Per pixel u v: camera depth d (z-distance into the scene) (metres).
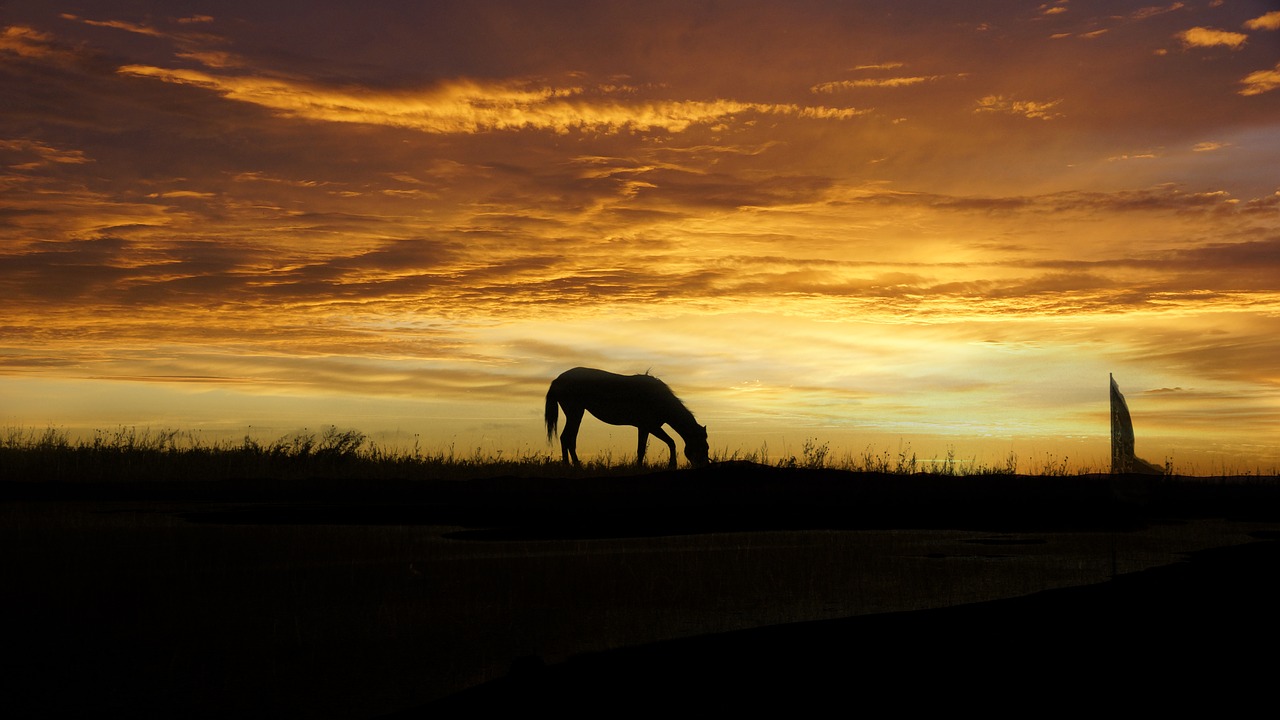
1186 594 8.09
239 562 9.60
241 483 17.55
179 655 6.12
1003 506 15.81
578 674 5.71
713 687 5.48
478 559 9.97
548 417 24.56
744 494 16.88
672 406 23.62
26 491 16.14
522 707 5.13
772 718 4.96
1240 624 6.98
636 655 6.13
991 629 6.83
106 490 16.55
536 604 7.69
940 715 4.99
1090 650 6.25
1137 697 5.26
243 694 5.35
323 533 11.94
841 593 8.20
